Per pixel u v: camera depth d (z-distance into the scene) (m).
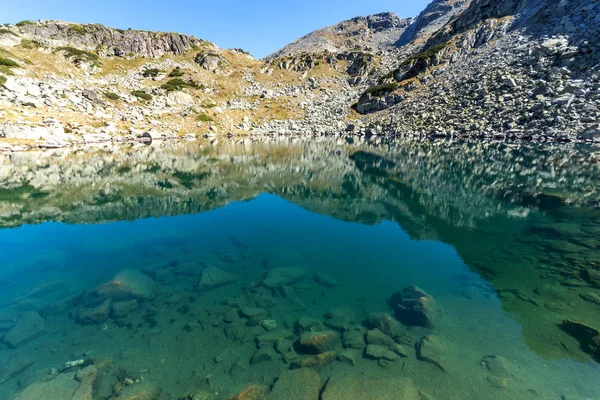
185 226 18.09
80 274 11.88
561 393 6.12
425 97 72.12
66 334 8.32
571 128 40.81
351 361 7.23
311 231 17.06
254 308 9.50
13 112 53.81
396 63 116.38
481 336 7.93
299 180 32.03
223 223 18.75
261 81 121.88
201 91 101.25
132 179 31.64
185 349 7.78
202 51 126.06
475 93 59.44
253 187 29.42
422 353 7.28
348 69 126.88
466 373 6.72
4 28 92.00
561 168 27.91
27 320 8.61
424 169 32.78
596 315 8.46
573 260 11.68
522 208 18.48
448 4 176.25
